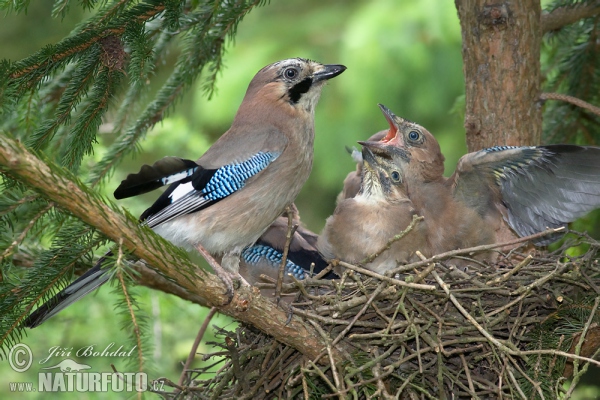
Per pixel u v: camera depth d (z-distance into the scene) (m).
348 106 15.61
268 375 8.70
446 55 15.38
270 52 16.08
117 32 8.45
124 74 8.57
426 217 10.66
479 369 8.83
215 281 7.89
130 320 6.66
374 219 10.52
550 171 9.82
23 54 16.55
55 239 8.50
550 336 8.65
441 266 9.08
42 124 8.59
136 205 13.41
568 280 8.67
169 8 8.52
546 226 10.32
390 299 8.73
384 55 15.38
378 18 15.52
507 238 10.86
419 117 16.19
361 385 8.12
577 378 7.74
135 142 10.53
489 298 8.92
